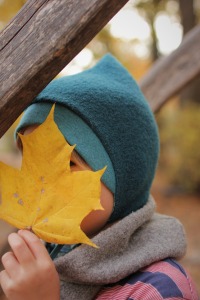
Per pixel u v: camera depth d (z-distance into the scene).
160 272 0.55
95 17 0.42
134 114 0.60
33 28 0.44
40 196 0.46
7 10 2.52
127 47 4.34
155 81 1.19
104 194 0.57
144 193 0.63
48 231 0.45
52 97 0.56
